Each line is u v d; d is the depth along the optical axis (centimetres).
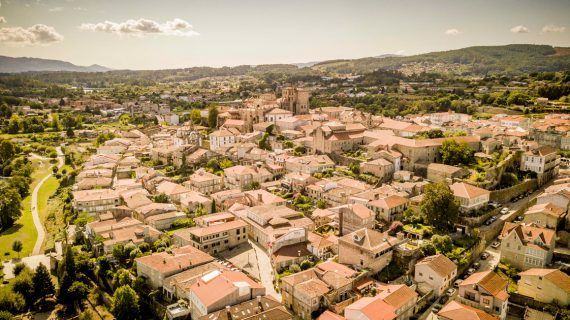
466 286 13562
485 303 13038
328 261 15812
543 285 13325
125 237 18388
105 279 17012
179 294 14750
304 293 13512
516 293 13850
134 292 15075
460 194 18425
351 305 12812
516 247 15588
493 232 17862
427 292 14375
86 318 15100
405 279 15038
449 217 17488
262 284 15412
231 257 17425
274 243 16800
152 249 18112
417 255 15500
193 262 16138
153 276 15700
